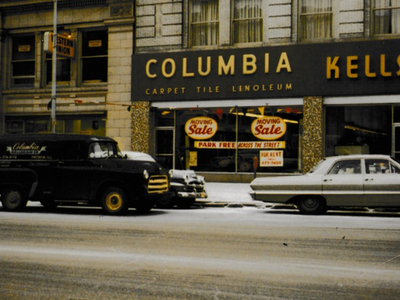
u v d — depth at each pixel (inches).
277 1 808.9
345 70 767.1
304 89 785.6
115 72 893.2
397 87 743.1
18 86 971.3
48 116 948.6
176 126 867.4
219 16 845.8
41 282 234.5
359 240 344.8
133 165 500.4
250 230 388.5
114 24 890.1
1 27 964.6
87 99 914.7
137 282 234.4
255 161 768.3
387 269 261.6
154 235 362.9
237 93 821.2
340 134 783.1
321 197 515.5
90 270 256.8
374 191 498.9
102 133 911.7
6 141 538.0
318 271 256.4
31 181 524.1
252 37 831.7
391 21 764.6
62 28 927.0
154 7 872.3
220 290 221.5
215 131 843.4
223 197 654.5
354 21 772.0
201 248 315.3
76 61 925.2
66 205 618.5
